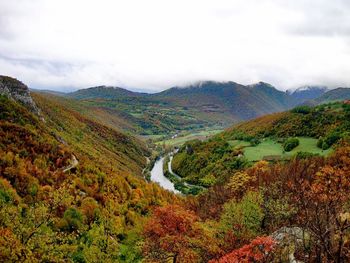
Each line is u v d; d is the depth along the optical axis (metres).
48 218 41.12
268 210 48.38
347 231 22.36
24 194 65.38
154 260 40.69
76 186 82.88
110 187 94.69
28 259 34.09
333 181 22.92
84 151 138.12
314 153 148.00
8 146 82.06
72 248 44.03
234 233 44.28
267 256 25.12
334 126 177.12
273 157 162.50
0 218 39.09
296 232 28.88
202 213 83.81
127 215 84.94
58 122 179.88
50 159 90.00
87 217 67.94
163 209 45.44
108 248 52.25
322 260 21.58
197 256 39.34
